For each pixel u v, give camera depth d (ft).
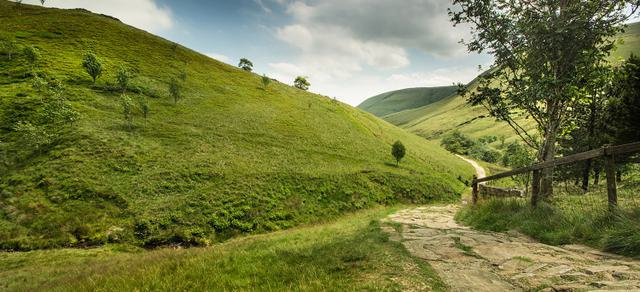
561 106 35.09
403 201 138.21
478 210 42.09
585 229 22.35
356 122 299.17
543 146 36.65
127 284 20.89
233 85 279.90
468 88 40.65
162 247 76.28
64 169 96.27
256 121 201.87
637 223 18.94
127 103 144.56
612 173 21.95
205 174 112.47
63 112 126.72
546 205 30.04
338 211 113.60
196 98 215.92
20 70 178.91
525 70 35.14
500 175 43.37
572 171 91.56
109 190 91.30
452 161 312.29
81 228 75.72
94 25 294.66
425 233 31.27
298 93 348.18
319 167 148.46
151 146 128.26
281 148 167.84
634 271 14.28
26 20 267.39
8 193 83.46
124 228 78.79
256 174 119.75
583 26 30.17
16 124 121.29
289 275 20.20
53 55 211.61
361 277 18.04
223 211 92.27
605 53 31.89
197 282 20.29
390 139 292.20
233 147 150.10
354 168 158.61
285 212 102.32
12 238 69.51
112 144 118.73
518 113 37.96
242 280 20.17
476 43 38.14
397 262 19.99
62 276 41.65
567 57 32.78
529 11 35.27
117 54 251.39
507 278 16.14
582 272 15.19
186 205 91.66
